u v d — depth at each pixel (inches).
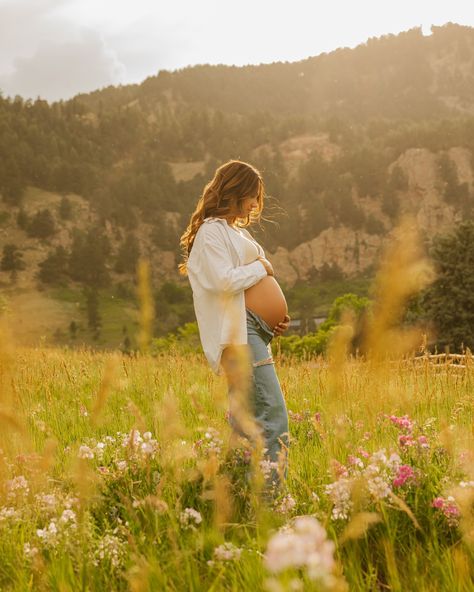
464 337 1561.3
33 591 77.2
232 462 109.3
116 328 6461.6
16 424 77.2
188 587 74.0
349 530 71.6
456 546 85.2
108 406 183.2
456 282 1605.6
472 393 188.7
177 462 95.8
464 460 94.8
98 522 100.0
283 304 129.0
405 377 161.6
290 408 189.8
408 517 90.3
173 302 7436.0
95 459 125.4
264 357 124.0
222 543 82.2
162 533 84.9
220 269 123.2
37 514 95.3
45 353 271.1
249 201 136.5
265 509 87.1
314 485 107.7
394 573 72.8
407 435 115.9
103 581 81.4
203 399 174.2
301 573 67.5
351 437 113.6
